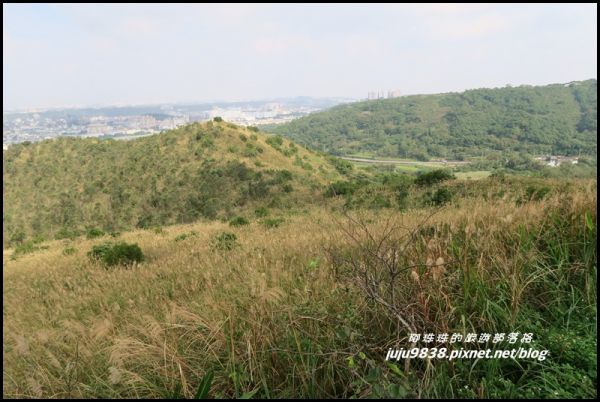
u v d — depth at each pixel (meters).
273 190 54.03
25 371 2.70
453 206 6.68
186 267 6.03
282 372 2.11
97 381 2.33
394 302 2.14
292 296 2.91
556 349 2.01
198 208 53.00
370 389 1.78
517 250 2.71
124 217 58.94
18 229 58.16
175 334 2.56
